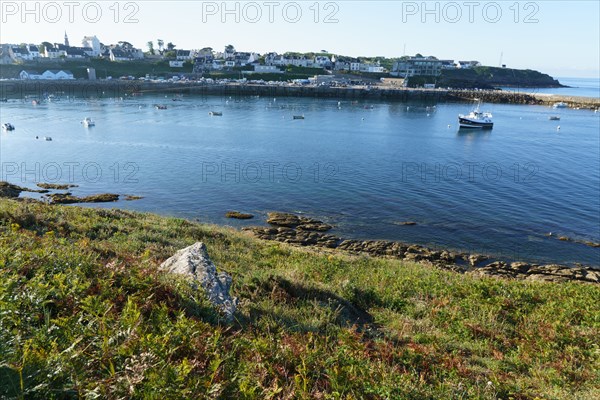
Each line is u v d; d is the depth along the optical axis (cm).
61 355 387
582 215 3556
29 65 16762
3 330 402
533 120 10606
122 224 1767
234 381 452
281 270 1371
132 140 6912
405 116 10981
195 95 15275
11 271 609
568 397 670
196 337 516
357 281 1350
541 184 4538
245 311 786
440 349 827
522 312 1135
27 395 336
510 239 3031
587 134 8400
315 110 11875
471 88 19575
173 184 4381
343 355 637
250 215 3431
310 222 3288
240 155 5972
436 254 2691
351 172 5028
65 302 537
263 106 12519
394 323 983
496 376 720
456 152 6406
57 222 1466
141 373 382
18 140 6600
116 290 616
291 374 545
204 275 829
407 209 3666
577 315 1116
